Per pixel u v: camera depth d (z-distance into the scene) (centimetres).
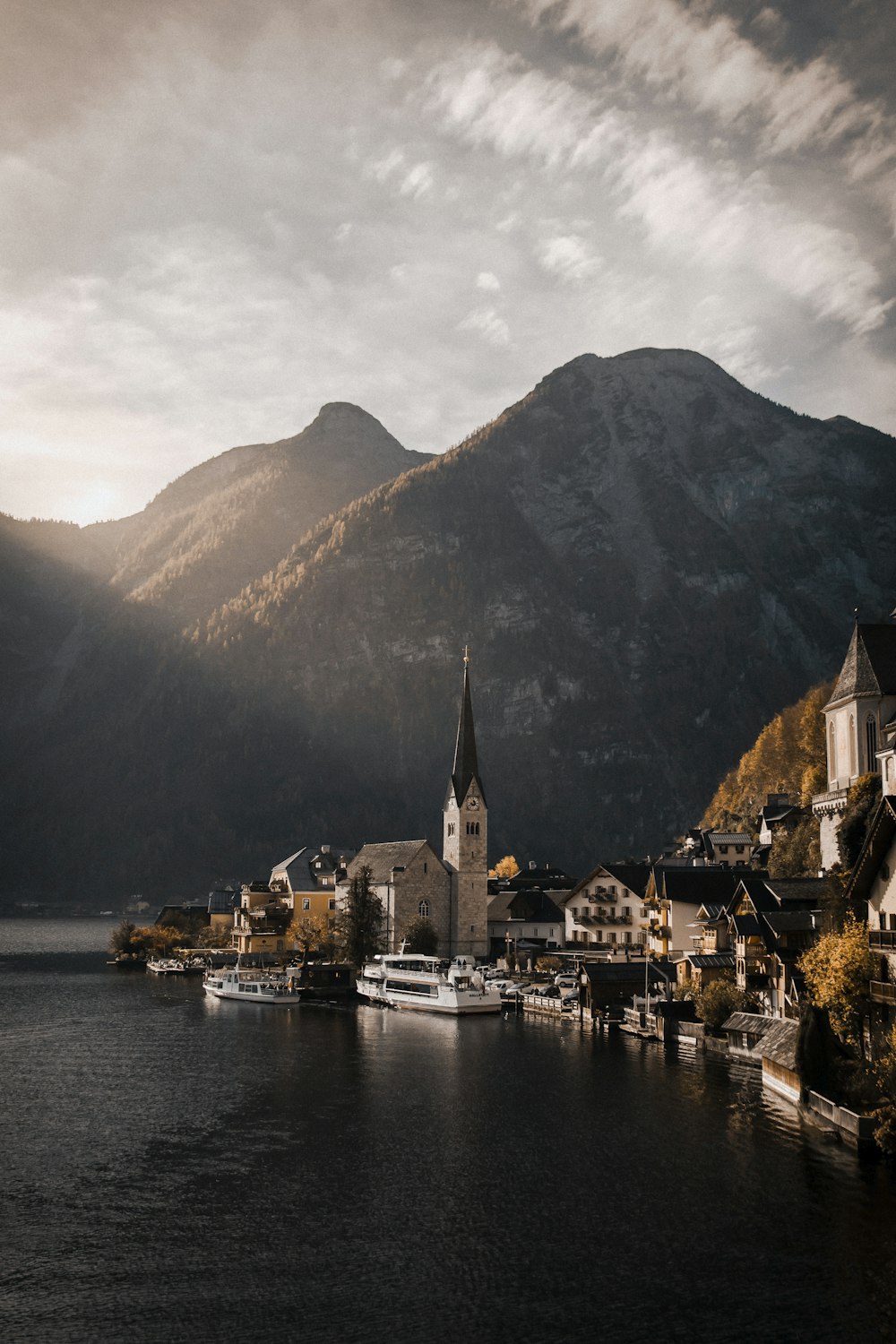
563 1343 4938
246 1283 5541
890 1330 5025
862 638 12019
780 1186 6756
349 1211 6506
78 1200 6738
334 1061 11244
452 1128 8331
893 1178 6856
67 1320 5162
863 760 11625
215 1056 11550
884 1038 7975
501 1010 15838
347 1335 5009
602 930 19350
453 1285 5506
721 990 11950
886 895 8062
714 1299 5322
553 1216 6391
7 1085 10019
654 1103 9050
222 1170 7312
